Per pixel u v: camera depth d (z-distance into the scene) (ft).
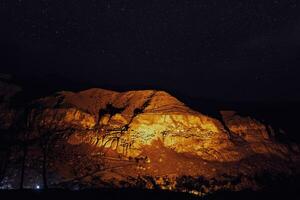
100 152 249.75
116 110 295.28
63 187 206.28
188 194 187.73
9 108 282.15
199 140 271.69
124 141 258.57
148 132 270.05
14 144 247.70
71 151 247.70
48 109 279.28
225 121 310.45
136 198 168.55
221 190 219.20
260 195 209.26
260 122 320.29
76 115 276.82
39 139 257.14
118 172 230.48
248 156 272.51
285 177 255.50
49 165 229.25
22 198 154.71
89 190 177.47
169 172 236.63
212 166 250.98
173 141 266.16
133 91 311.68
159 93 305.94
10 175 215.31
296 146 304.30
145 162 243.19
